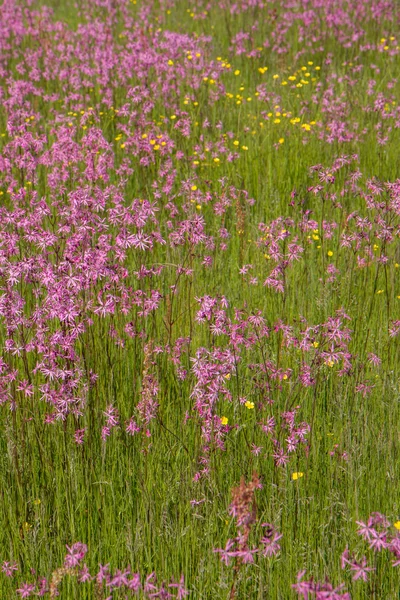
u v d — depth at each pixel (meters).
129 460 5.07
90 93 11.71
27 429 5.26
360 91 11.73
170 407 5.57
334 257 7.73
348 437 5.01
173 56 11.91
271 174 9.50
